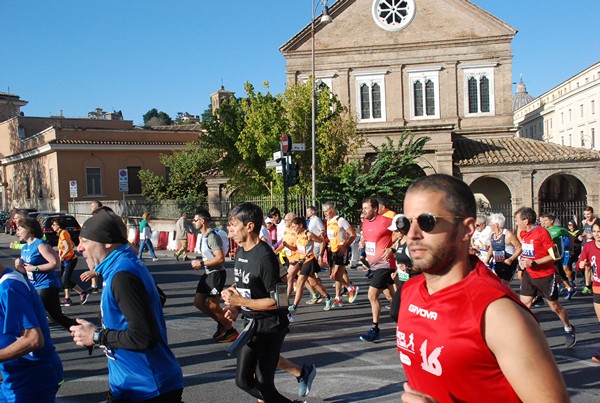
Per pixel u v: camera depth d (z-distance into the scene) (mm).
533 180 28719
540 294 8469
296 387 6500
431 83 33906
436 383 2160
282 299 4953
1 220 42156
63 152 39281
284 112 26734
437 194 2203
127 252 3621
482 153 30516
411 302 2322
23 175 46562
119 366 3527
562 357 7656
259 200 25844
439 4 33625
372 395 6211
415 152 26953
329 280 15766
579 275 16062
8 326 3582
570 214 28406
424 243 2201
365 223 8703
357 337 8930
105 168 40625
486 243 10602
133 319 3361
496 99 33438
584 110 64875
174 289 14367
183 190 35500
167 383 3559
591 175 28297
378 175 25516
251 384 5012
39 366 3783
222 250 8344
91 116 60500
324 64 34406
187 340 8867
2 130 51312
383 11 34000
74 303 12648
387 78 34062
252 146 26969
